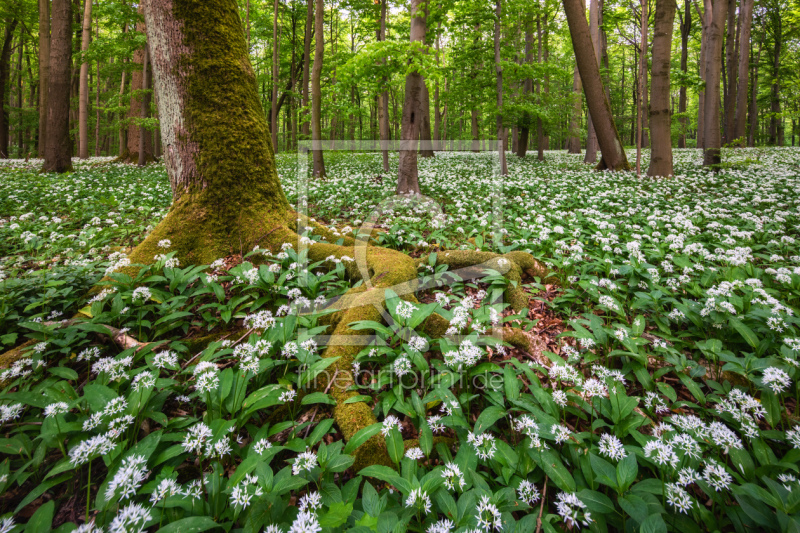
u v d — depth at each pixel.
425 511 1.55
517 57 16.30
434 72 7.84
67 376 2.26
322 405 2.42
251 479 1.60
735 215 6.68
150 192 9.41
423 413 2.17
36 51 31.28
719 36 12.56
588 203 8.01
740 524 1.52
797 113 12.21
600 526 1.52
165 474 1.68
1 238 5.26
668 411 2.33
